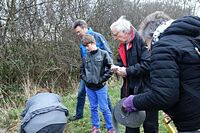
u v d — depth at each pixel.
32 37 4.42
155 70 1.03
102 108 2.40
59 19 4.69
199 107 1.02
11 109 3.35
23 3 4.42
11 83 4.12
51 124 1.86
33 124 1.87
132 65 1.82
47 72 4.35
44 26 4.56
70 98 3.62
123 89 1.89
